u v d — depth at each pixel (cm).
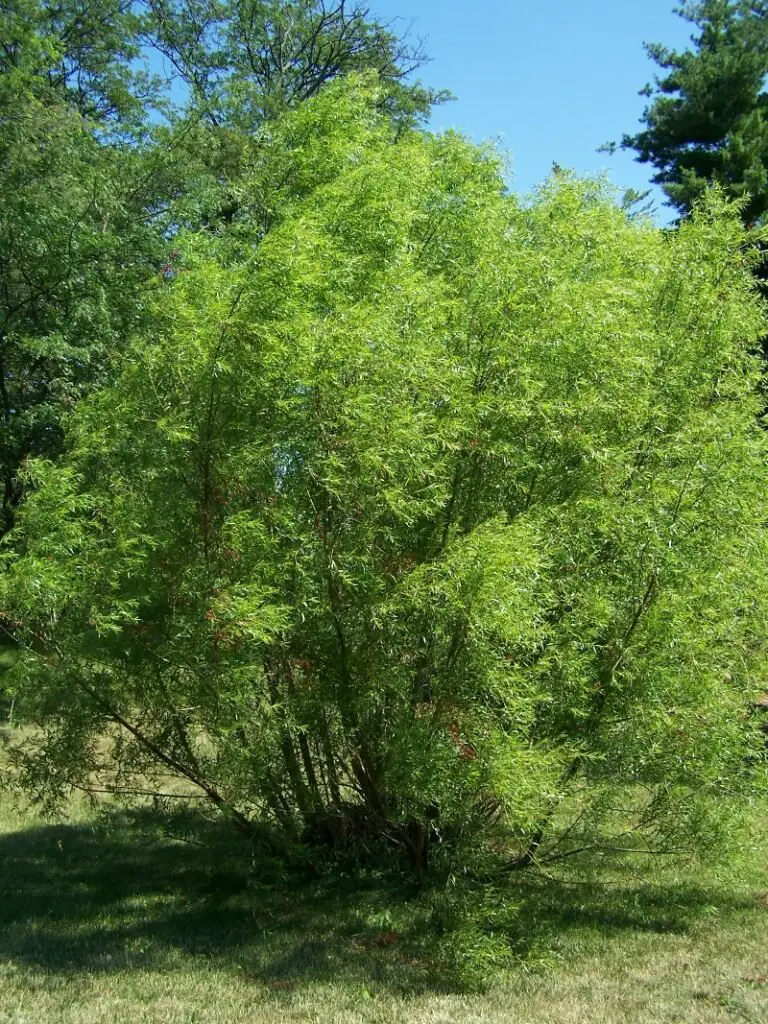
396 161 714
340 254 641
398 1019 497
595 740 629
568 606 622
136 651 615
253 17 2566
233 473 600
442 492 605
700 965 587
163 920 665
